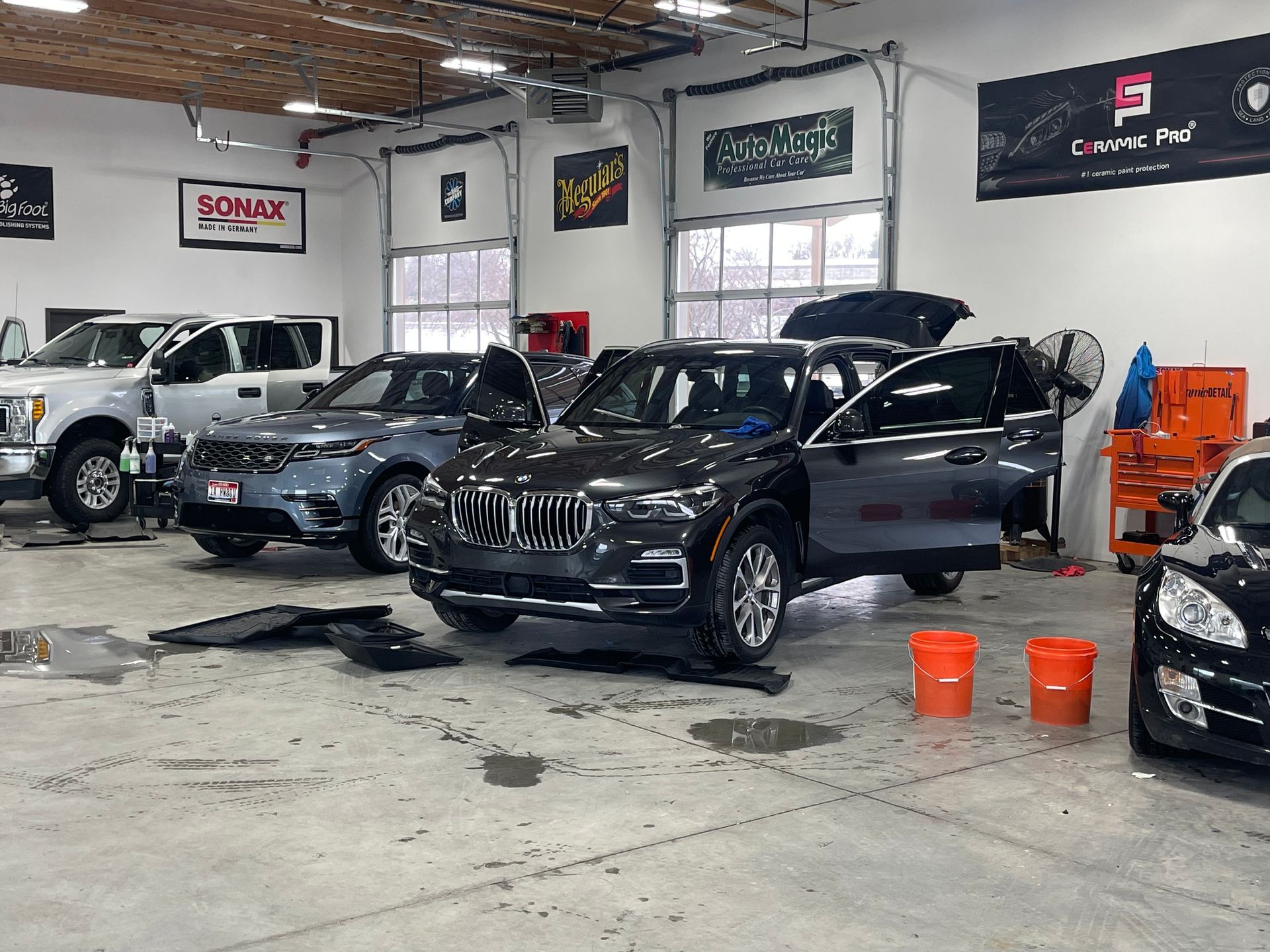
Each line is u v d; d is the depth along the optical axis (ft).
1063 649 16.92
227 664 19.51
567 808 12.94
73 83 56.34
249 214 63.77
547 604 18.51
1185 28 31.42
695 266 46.37
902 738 15.71
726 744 15.34
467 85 55.57
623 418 21.99
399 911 10.33
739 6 40.42
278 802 13.07
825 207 41.09
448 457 28.66
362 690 17.92
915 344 29.48
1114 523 31.50
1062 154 34.22
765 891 10.80
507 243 55.62
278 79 54.54
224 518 27.73
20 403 34.01
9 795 13.24
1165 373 31.45
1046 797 13.44
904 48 38.14
